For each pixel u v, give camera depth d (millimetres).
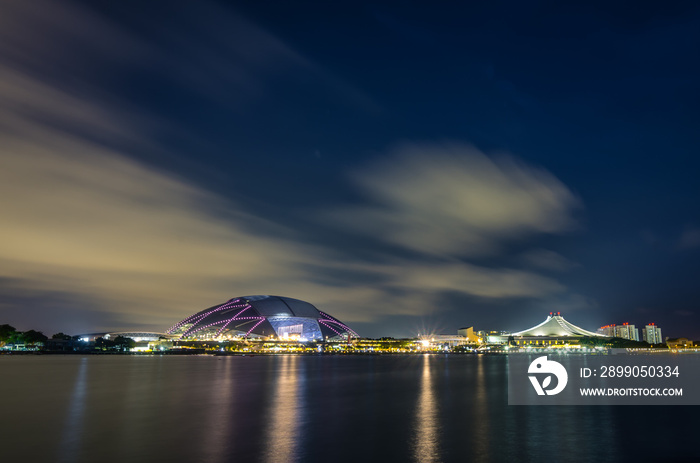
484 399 61781
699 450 34219
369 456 31203
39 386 76812
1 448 33094
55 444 34156
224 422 43125
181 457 30609
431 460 30516
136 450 32406
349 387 77375
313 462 29625
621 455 32594
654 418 47562
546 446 34781
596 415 49156
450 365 166750
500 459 30953
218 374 107750
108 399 59688
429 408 53188
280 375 105688
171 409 51062
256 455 31141
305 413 48688
